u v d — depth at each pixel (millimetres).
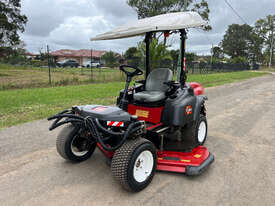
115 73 17953
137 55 15219
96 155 3930
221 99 9625
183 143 3967
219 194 2848
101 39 4043
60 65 39656
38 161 3680
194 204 2648
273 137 4945
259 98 9977
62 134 3453
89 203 2648
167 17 3723
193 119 3891
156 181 3123
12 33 22516
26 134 4852
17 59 29297
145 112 3781
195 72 26859
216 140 4730
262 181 3162
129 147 2717
